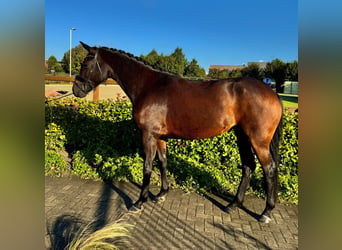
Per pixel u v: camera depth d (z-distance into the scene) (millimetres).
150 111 2982
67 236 2574
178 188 3799
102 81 3373
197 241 2520
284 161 3871
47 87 14781
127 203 3340
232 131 3965
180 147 4227
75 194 3566
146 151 3074
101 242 2146
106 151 4406
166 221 2885
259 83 2779
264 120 2678
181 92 2910
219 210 3176
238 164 3961
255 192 3654
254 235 2650
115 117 4609
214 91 2811
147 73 3156
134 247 2396
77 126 4734
